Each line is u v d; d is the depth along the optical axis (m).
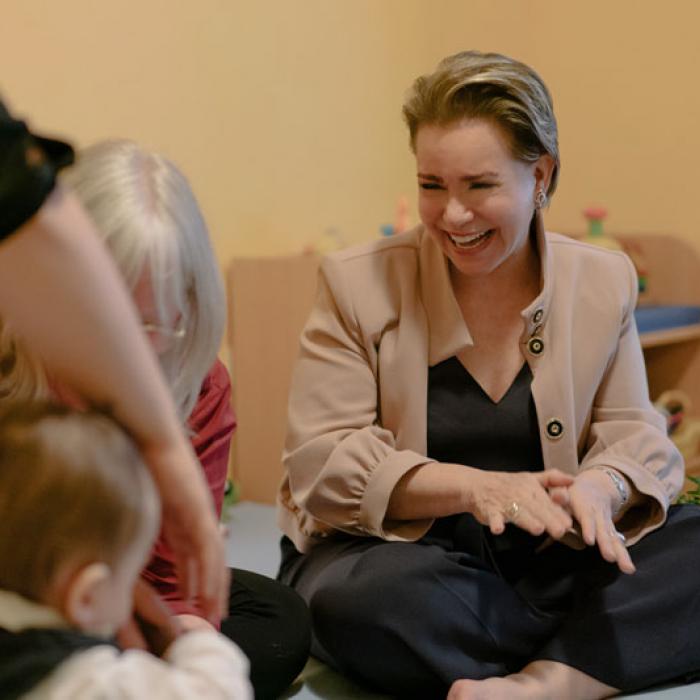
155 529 0.79
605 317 1.55
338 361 1.52
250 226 2.61
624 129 3.20
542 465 1.53
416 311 1.52
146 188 0.93
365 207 2.96
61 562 0.74
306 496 1.48
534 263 1.54
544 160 1.45
